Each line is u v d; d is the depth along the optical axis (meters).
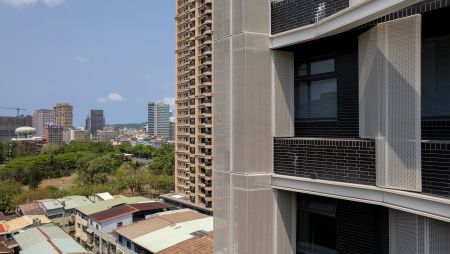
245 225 6.46
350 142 5.45
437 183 4.40
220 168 7.11
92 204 54.53
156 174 95.56
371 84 5.29
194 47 72.94
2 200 68.50
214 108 7.30
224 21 6.98
